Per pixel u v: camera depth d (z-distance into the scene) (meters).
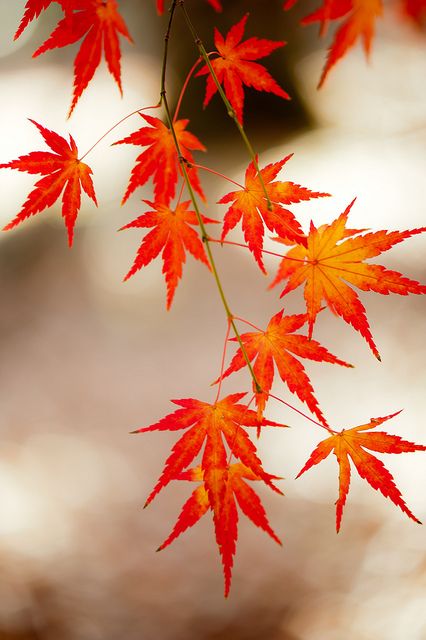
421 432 3.89
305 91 8.22
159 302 6.15
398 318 5.10
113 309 6.18
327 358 1.00
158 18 8.43
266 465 4.04
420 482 3.53
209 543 3.52
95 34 1.07
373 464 1.01
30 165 1.03
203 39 7.64
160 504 3.87
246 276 6.09
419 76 7.95
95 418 4.81
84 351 5.64
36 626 2.81
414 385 4.36
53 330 6.00
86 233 7.02
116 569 3.30
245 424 0.99
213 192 7.07
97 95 9.12
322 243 0.98
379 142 7.34
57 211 7.32
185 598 3.12
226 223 1.02
